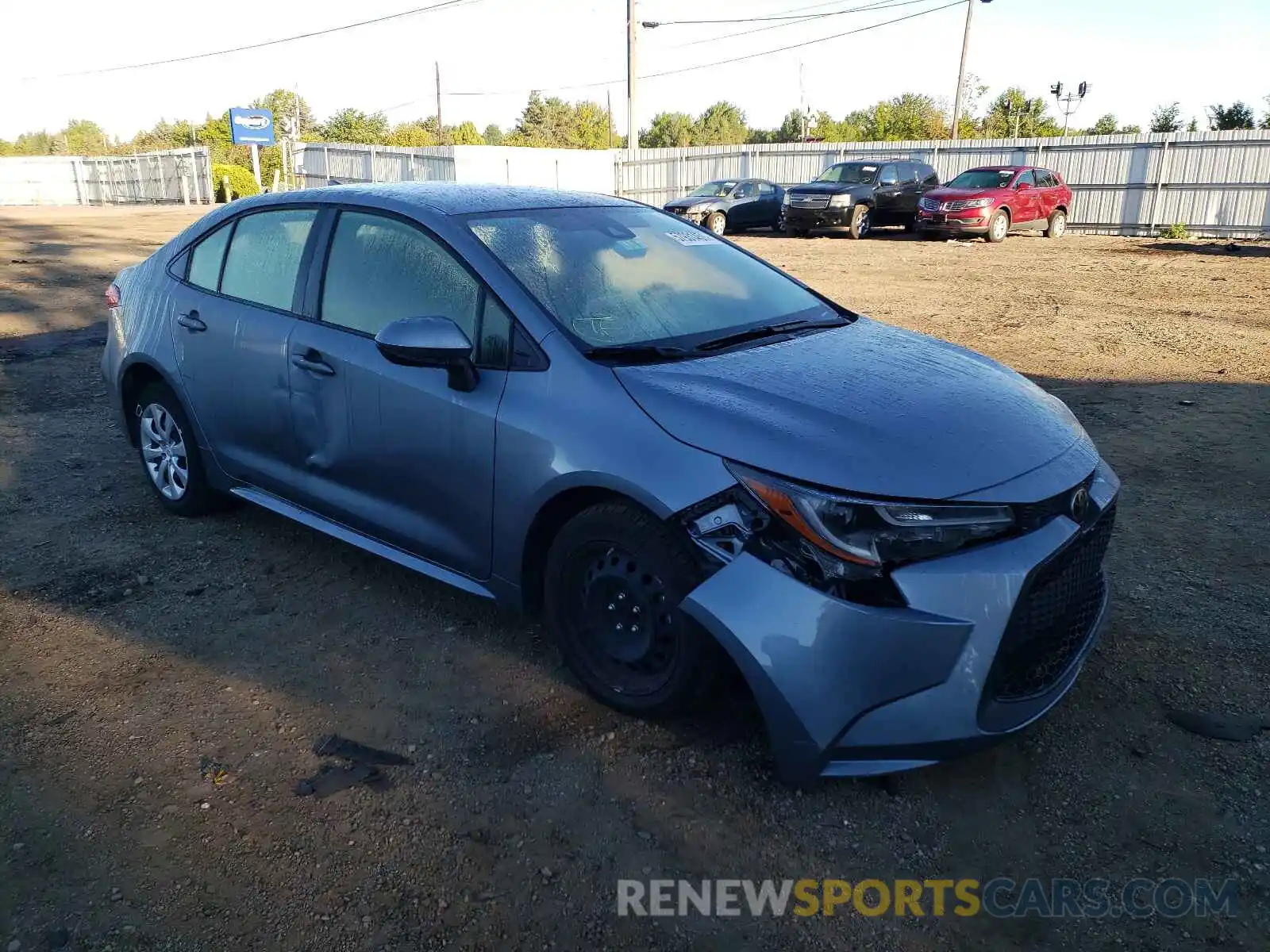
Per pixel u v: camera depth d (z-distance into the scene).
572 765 2.90
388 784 2.82
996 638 2.52
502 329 3.24
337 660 3.49
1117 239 22.91
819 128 65.19
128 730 3.08
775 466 2.61
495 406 3.17
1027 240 22.69
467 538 3.36
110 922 2.32
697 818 2.69
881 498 2.51
